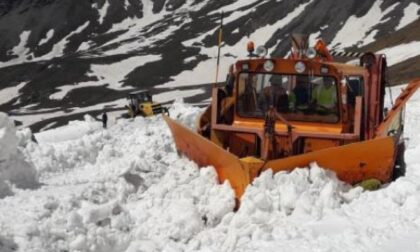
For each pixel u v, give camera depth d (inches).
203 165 336.5
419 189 290.4
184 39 5659.5
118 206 284.7
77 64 5032.0
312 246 229.0
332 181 294.8
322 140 340.2
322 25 4987.7
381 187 311.7
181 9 6948.8
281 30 5206.7
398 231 239.1
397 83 2324.1
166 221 280.4
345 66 357.1
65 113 3796.8
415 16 4655.5
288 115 353.7
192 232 273.4
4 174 323.0
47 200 278.4
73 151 436.5
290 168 297.6
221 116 370.0
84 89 4483.3
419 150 449.1
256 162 291.4
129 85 4505.4
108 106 3841.0
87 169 411.5
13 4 7583.7
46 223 251.8
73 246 244.5
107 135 523.2
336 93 345.1
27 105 4352.9
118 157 442.9
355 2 5064.0
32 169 340.8
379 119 357.1
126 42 6225.4
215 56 4970.5
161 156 442.6
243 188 295.6
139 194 339.0
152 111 1784.0
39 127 3412.9
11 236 233.1
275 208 274.7
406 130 690.8
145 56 5142.7
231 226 267.0
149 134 559.2
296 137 340.5
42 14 7278.5
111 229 270.8
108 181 341.1
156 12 7116.1
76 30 6973.4
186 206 284.5
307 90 350.3
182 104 891.4
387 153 299.7
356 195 297.0
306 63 344.5
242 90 362.0
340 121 346.9
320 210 270.4
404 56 3046.3
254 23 5452.8
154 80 4530.0
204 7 6717.5
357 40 4576.8
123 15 7135.8
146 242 266.7
